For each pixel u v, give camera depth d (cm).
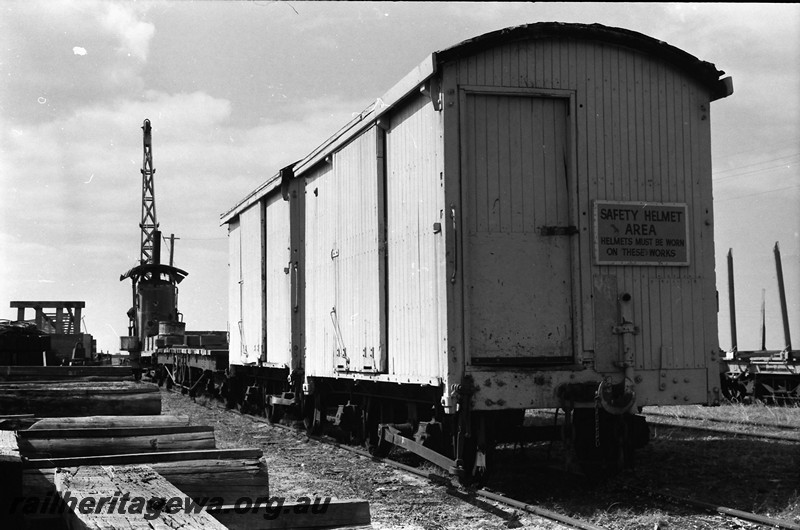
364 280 1068
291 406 1523
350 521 376
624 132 894
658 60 909
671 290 895
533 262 864
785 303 3216
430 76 846
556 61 875
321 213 1300
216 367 2127
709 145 925
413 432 1005
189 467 423
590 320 865
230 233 2077
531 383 831
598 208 874
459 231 830
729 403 2244
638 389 871
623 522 709
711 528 686
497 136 862
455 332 821
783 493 822
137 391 648
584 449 885
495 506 781
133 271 3444
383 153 1023
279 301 1555
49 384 733
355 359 1101
